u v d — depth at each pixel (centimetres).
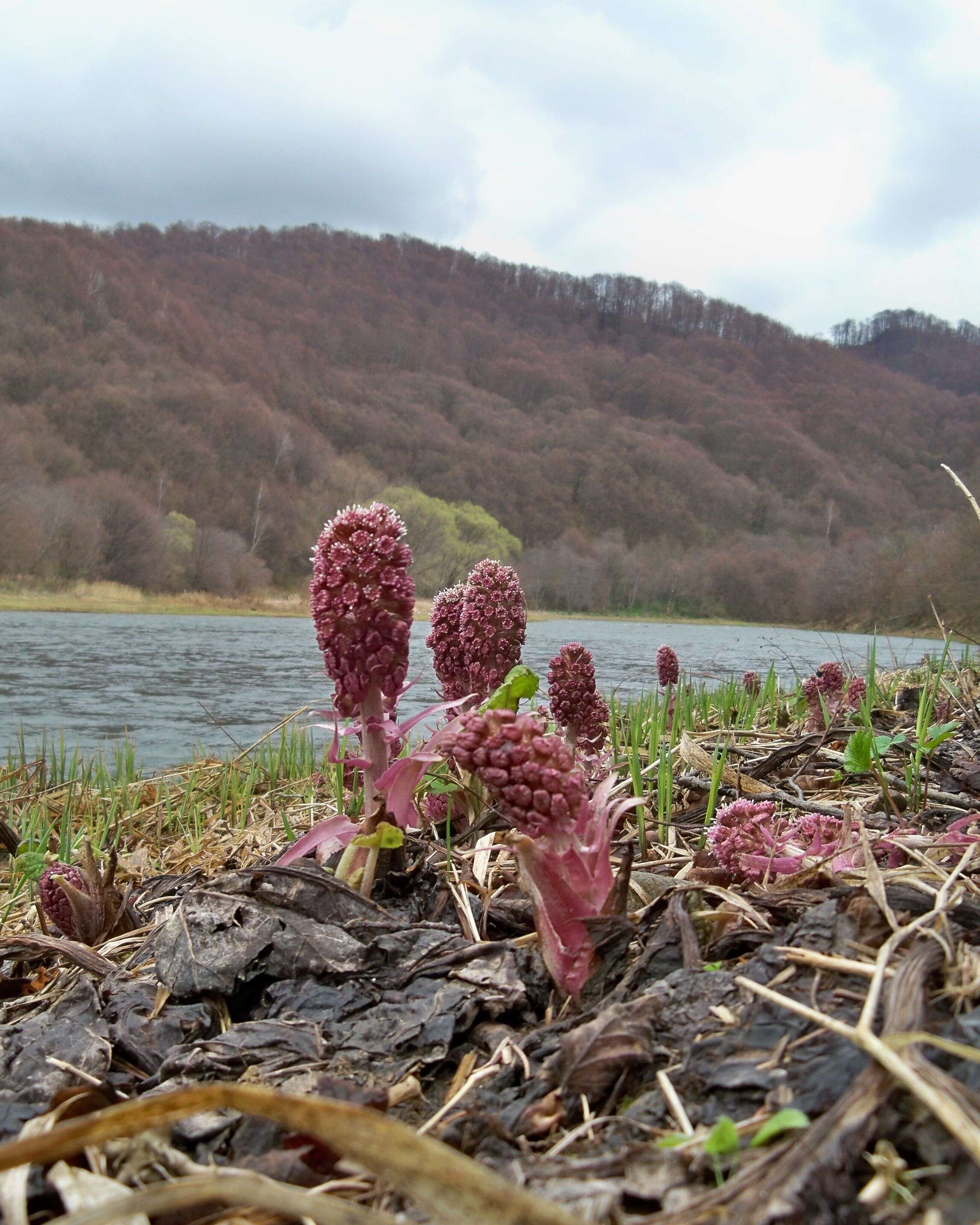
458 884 241
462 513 7712
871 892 168
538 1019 177
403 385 14012
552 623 5491
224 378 11019
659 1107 134
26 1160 99
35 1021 195
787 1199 102
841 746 391
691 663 1622
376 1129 93
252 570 6762
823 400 17150
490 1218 87
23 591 4959
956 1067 119
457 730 236
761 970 158
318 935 202
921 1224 99
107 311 10019
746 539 10481
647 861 268
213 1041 172
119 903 262
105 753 799
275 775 565
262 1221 126
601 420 13812
